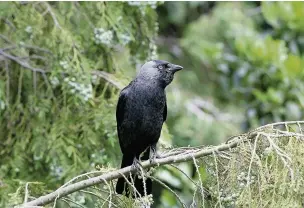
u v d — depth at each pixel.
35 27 12.04
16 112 11.97
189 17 19.98
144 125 10.34
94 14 12.45
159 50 19.53
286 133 7.53
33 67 12.22
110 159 11.89
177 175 14.09
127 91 10.45
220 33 18.95
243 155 7.60
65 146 11.62
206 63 18.89
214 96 18.42
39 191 9.45
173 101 17.39
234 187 7.51
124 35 12.24
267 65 15.37
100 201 8.61
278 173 7.25
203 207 7.59
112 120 11.70
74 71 11.67
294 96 14.97
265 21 18.47
